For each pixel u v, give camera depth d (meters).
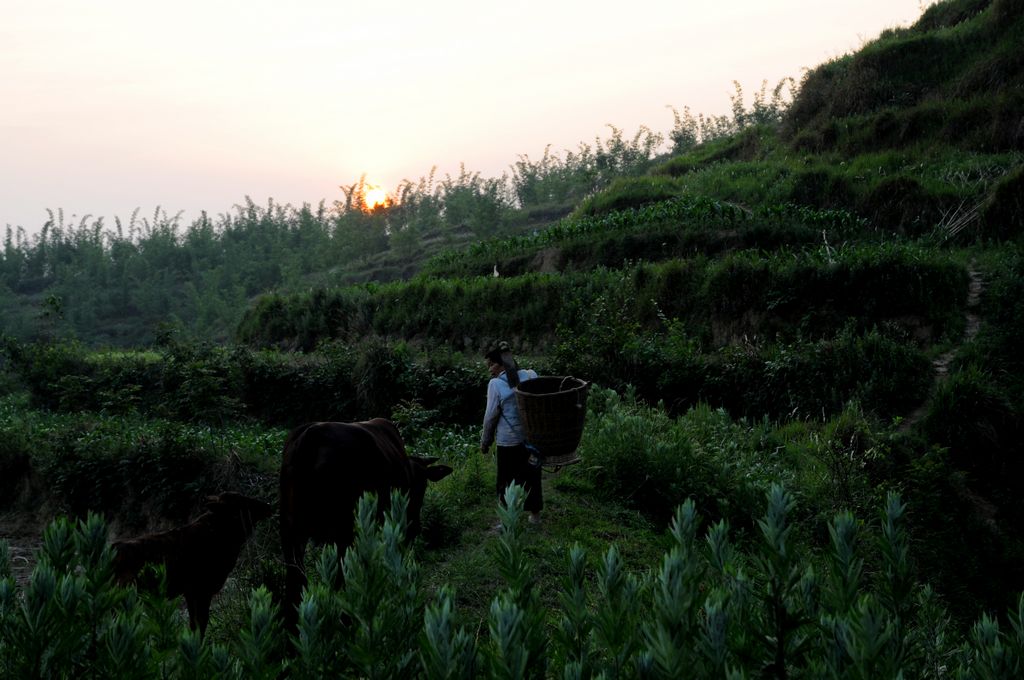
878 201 19.91
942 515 9.09
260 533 8.03
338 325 23.33
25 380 23.06
